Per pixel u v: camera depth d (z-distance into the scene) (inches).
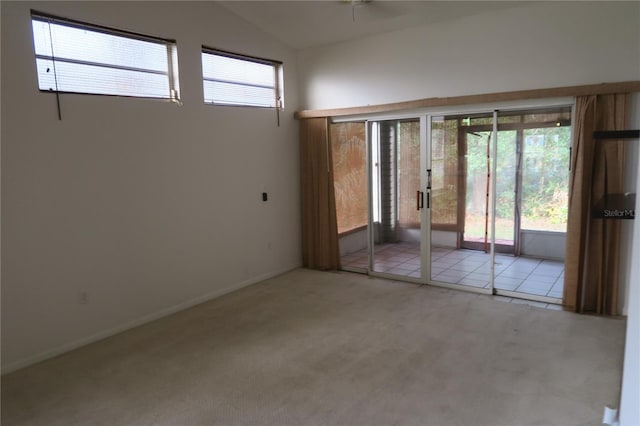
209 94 179.8
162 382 115.9
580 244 154.0
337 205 224.5
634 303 65.1
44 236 130.6
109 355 132.9
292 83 218.2
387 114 197.2
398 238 210.8
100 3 139.2
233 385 113.2
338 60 207.5
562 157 192.4
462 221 202.4
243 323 155.3
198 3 169.5
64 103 132.6
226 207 188.2
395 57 191.3
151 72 157.8
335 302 174.6
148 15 152.9
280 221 217.3
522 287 181.5
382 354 127.7
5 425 99.0
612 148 145.4
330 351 130.7
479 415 97.3
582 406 99.4
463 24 173.3
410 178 201.6
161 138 160.2
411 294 182.4
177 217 168.2
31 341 129.1
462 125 186.5
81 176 138.1
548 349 128.0
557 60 155.7
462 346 131.4
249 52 192.2
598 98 147.0
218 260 186.4
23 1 122.1
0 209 121.1
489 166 197.5
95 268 143.6
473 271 204.7
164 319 161.9
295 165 224.2
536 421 94.7
